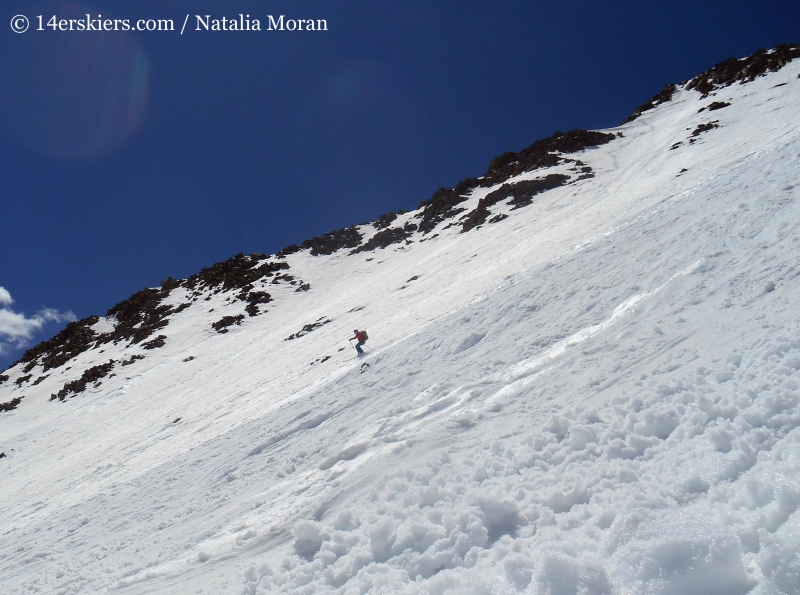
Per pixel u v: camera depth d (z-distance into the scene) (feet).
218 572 22.09
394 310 89.20
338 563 16.87
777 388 15.24
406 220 247.29
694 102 205.36
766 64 180.96
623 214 70.85
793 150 43.19
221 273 256.73
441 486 19.40
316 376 65.51
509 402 26.73
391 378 44.11
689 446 14.85
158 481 47.70
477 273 84.07
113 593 25.00
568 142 210.18
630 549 11.01
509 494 16.47
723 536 10.19
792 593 8.96
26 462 109.70
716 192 45.44
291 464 34.45
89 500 51.80
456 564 14.02
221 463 43.78
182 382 130.93
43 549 40.50
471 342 42.47
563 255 55.21
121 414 121.60
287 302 193.16
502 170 233.14
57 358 226.99
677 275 32.07
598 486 14.71
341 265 218.59
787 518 10.44
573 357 28.60
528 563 12.17
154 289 274.36
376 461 26.00
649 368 22.58
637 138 192.54
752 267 27.68
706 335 22.99
